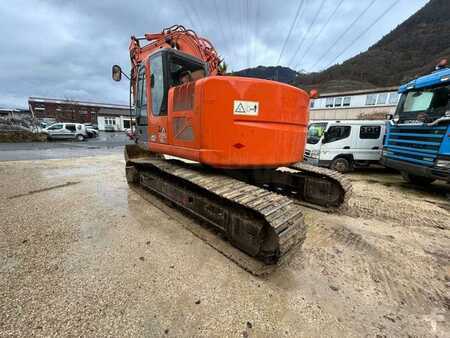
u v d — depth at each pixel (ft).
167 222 11.64
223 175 10.64
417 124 17.54
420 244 10.28
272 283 7.50
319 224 12.14
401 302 6.89
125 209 13.29
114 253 8.87
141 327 5.77
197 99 8.79
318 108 74.64
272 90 8.98
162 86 11.64
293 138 9.93
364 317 6.32
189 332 5.69
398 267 8.58
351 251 9.58
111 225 11.23
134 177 17.52
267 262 8.16
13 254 8.63
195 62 13.20
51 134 63.57
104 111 146.20
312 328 5.93
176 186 12.46
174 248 9.31
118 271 7.82
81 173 22.80
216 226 9.88
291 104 9.61
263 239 8.12
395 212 14.10
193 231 10.47
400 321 6.22
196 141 9.14
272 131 9.15
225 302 6.67
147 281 7.39
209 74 16.01
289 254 7.95
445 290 7.43
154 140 12.63
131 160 16.01
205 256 8.81
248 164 9.03
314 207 14.28
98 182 19.29
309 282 7.63
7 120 72.38
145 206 13.79
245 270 8.04
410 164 18.06
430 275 8.17
